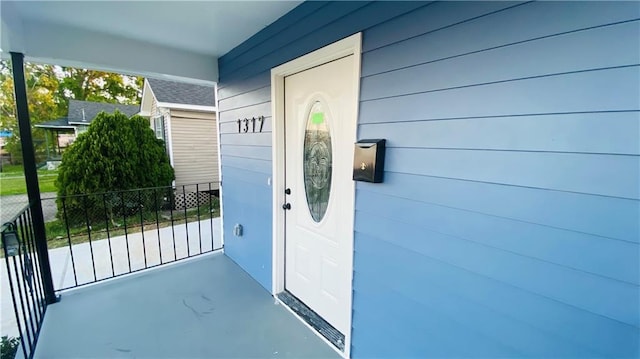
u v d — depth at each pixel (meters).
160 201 5.70
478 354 1.16
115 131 5.16
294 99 2.13
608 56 0.79
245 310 2.25
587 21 0.81
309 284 2.21
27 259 1.90
